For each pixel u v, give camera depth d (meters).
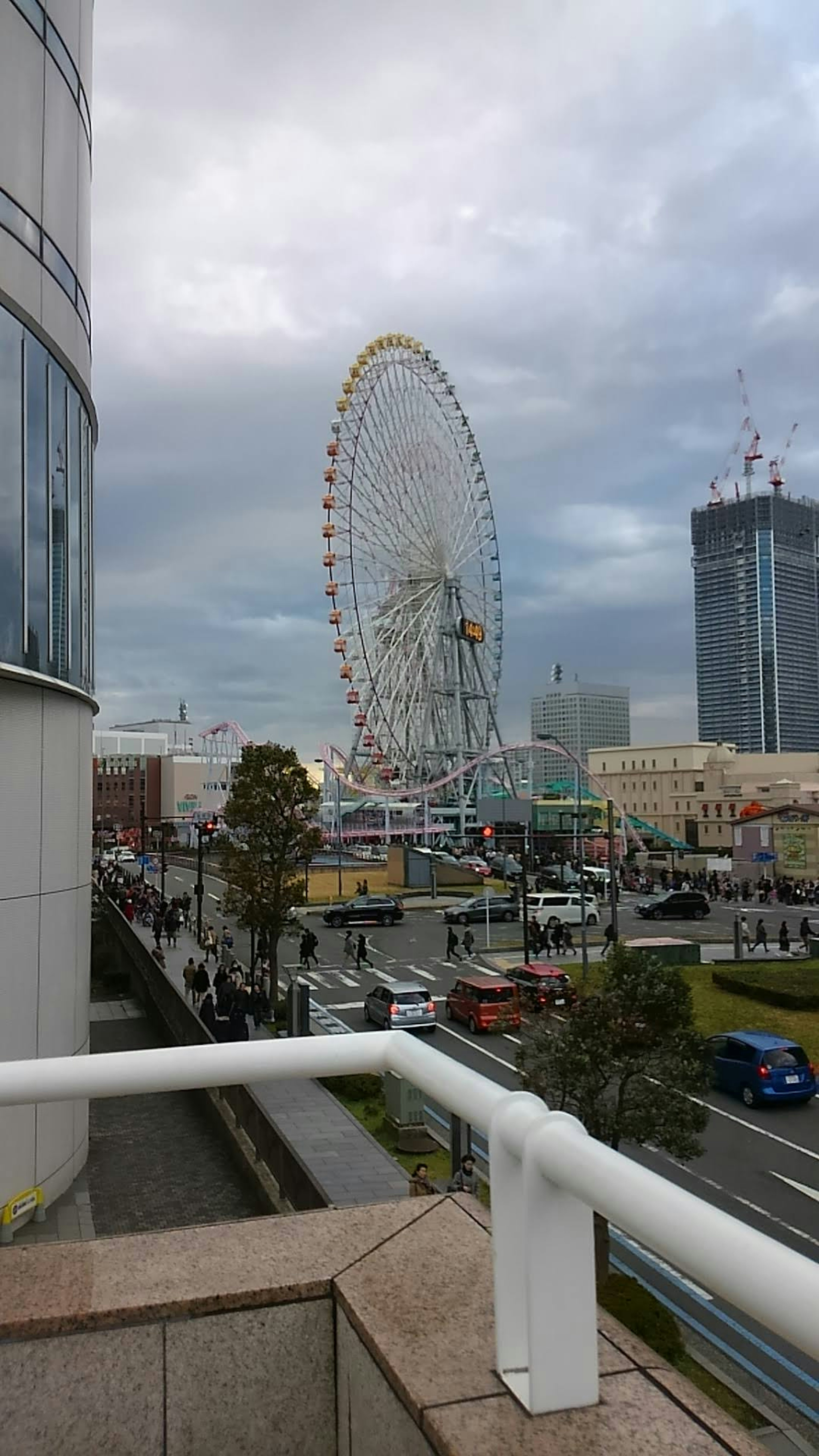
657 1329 10.38
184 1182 15.41
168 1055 2.21
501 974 36.72
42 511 12.82
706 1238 1.29
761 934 40.12
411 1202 2.68
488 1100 1.89
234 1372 2.17
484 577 98.62
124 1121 18.83
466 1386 1.80
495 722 104.12
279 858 31.14
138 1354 2.13
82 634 14.49
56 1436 2.08
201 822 68.38
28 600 12.33
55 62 13.48
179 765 162.12
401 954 42.25
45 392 12.99
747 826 71.19
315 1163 14.87
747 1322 11.36
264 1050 2.24
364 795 106.12
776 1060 19.98
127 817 160.88
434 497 89.25
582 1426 1.66
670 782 111.69
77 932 13.85
